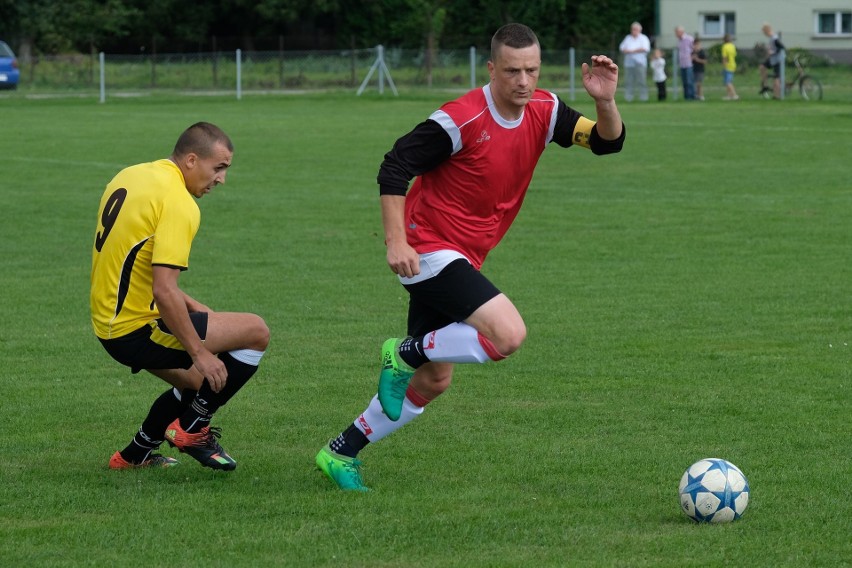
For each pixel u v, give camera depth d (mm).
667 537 8812
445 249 9906
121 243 9961
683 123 54156
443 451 11305
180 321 9758
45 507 9602
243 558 8414
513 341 9594
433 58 82062
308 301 19016
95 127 53531
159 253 9734
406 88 81500
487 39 115875
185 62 83812
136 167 10258
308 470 10742
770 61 70250
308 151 43344
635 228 26328
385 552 8516
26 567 8258
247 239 25312
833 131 49688
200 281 20703
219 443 11664
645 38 69875
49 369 14812
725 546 8617
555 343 15945
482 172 9828
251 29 116250
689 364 14758
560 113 10203
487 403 13109
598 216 28125
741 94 75500
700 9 105812
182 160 10125
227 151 10172
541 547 8617
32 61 82500
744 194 31672
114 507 9602
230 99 74500
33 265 22531
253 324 10289
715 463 9258
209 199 31328
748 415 12500
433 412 12766
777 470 10578
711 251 23375
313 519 9281
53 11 104375
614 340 16094
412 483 10297
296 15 110812
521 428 12117
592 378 14148
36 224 27500
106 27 105875
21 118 59062
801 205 29516
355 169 38031
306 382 14133
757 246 23859
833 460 10875
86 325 17453
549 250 23656
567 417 12492
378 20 115250
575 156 41438
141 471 10711
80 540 8797
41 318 17891
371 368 14812
